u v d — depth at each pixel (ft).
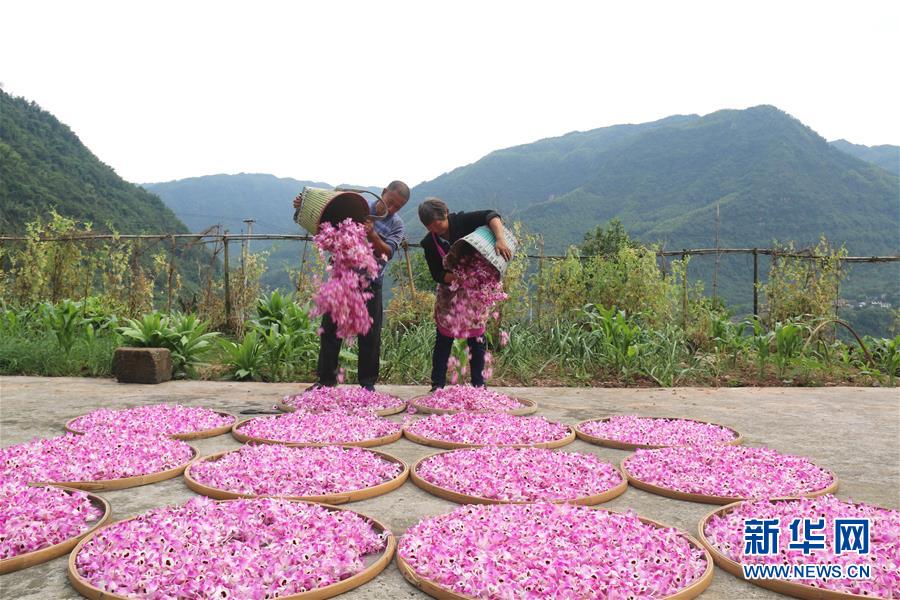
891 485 10.58
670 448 12.21
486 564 6.76
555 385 21.53
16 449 11.23
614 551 7.16
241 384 20.70
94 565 6.89
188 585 6.30
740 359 27.30
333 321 15.44
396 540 8.09
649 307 30.83
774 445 13.24
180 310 38.42
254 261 36.55
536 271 32.94
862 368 25.40
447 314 16.57
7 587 6.72
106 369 22.80
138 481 10.22
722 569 7.38
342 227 15.06
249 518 7.98
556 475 10.37
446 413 15.37
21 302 35.37
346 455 11.39
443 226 15.89
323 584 6.66
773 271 32.60
